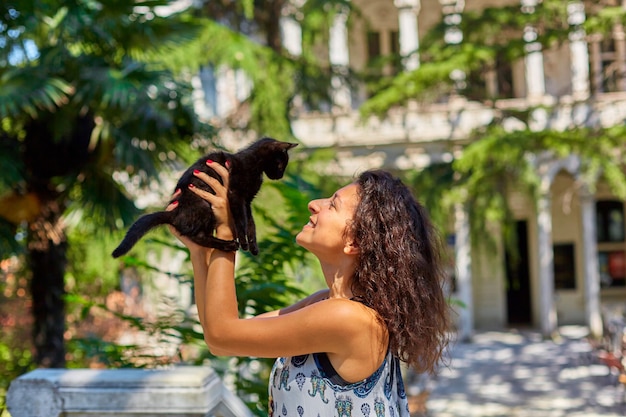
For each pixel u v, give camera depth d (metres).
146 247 9.65
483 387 13.14
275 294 4.55
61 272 6.80
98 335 8.93
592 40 12.16
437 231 2.35
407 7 18.38
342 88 14.11
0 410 3.36
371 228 2.15
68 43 6.87
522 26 12.53
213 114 16.48
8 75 6.02
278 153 2.11
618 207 21.25
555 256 21.27
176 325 4.54
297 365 2.09
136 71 6.43
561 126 18.00
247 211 2.10
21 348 8.20
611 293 21.14
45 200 6.52
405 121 18.53
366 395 2.05
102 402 2.84
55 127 6.22
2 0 6.27
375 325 2.05
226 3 14.00
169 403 2.82
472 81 13.05
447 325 2.33
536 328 20.64
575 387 12.81
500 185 11.80
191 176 2.10
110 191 6.68
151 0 6.71
